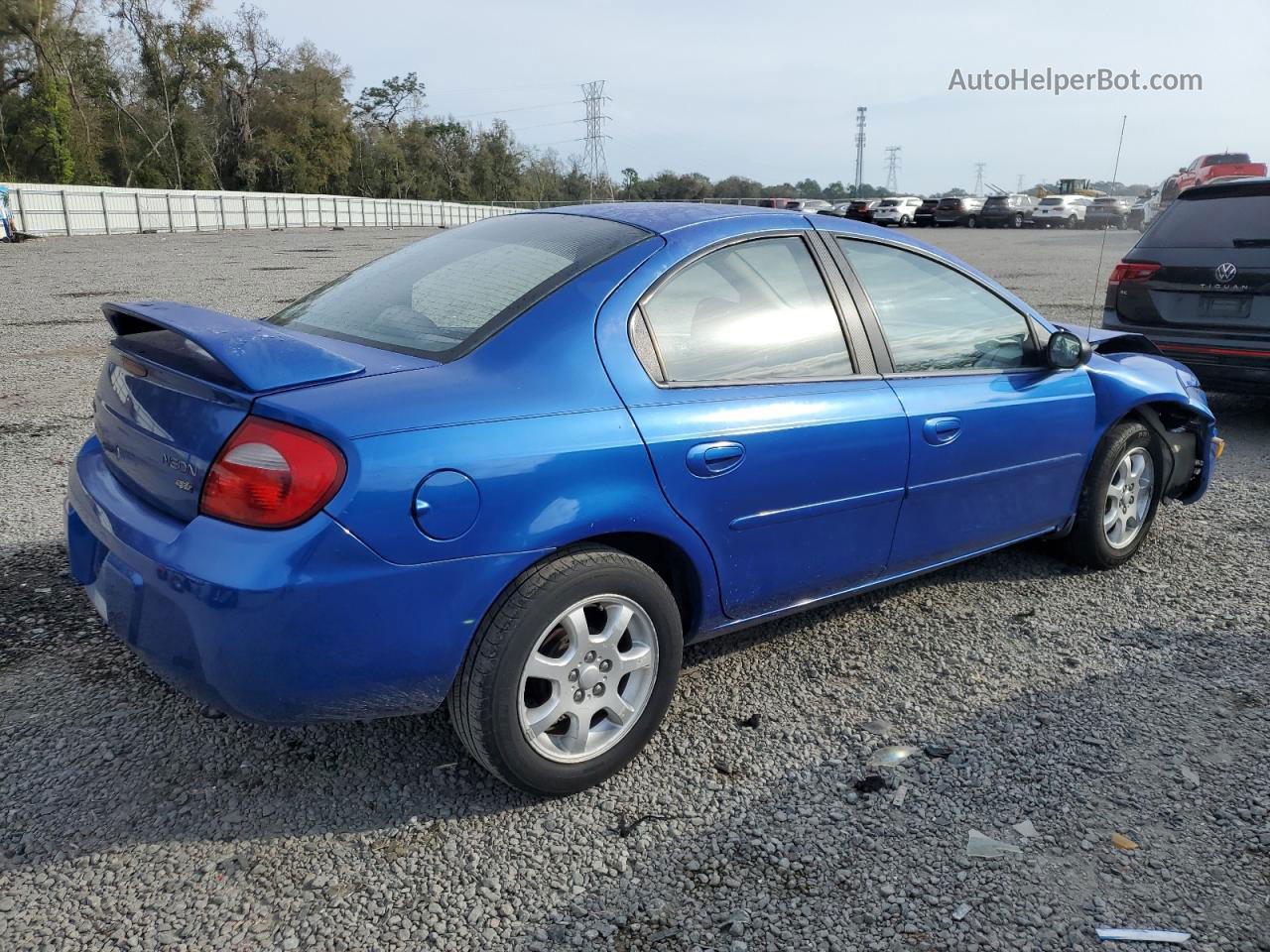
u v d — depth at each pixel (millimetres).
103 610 2547
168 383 2469
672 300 2842
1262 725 3074
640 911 2248
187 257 22719
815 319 3166
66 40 52938
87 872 2328
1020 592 4105
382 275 3225
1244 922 2238
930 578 4250
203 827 2500
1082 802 2674
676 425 2699
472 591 2361
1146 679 3369
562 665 2541
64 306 12734
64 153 51000
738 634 3691
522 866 2391
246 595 2131
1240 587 4180
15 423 6520
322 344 2703
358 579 2209
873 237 3441
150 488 2461
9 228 28938
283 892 2287
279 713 2268
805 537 3090
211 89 61625
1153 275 6754
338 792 2656
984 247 27422
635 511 2604
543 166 100438
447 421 2340
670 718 3084
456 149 89625
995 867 2412
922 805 2652
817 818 2594
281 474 2164
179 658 2260
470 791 2674
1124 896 2316
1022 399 3730
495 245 3127
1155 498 4461
